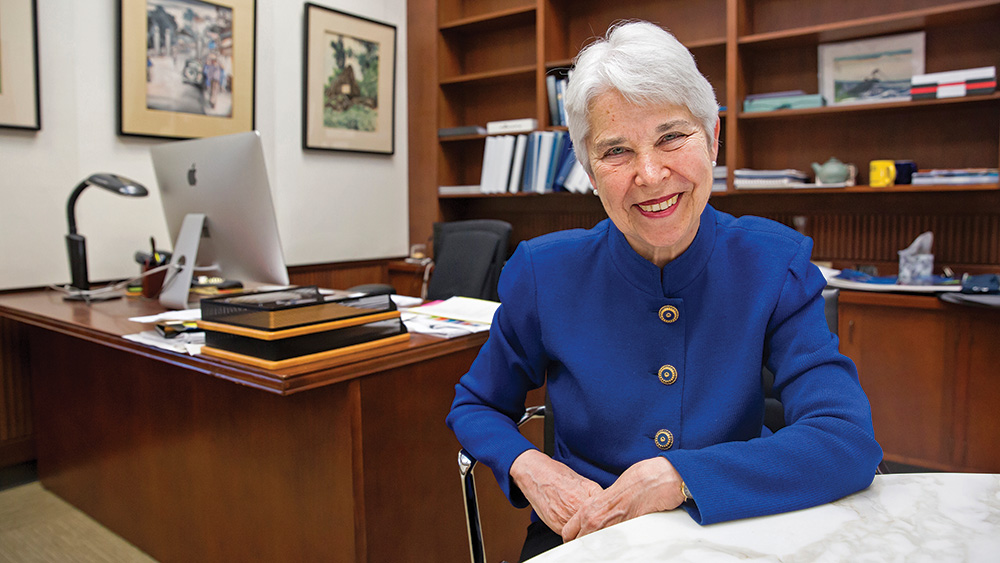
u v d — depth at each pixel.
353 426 1.38
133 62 2.85
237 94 3.27
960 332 2.41
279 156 3.53
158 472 1.90
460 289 2.69
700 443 0.89
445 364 1.63
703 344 0.92
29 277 2.63
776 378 0.90
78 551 2.03
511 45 3.99
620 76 0.81
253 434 1.58
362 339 1.47
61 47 2.67
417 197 4.24
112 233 2.87
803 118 3.11
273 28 3.44
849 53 2.92
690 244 0.92
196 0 3.06
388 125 4.09
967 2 2.49
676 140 0.84
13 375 2.62
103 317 1.95
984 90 2.49
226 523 1.69
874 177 2.75
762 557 0.57
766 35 2.90
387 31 4.00
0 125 2.49
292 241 3.63
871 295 2.58
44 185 2.65
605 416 0.94
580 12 3.69
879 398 2.62
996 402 2.35
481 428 1.02
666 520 0.66
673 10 3.41
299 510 1.49
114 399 2.04
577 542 0.62
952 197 2.78
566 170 3.45
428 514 1.58
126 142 2.89
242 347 1.39
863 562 0.55
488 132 3.82
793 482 0.69
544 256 1.04
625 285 0.95
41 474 2.53
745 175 2.96
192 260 2.05
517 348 1.08
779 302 0.90
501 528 1.79
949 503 0.67
